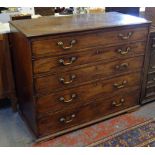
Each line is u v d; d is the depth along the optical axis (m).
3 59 2.02
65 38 1.62
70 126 1.94
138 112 2.24
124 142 1.86
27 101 1.87
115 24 1.80
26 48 1.58
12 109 2.26
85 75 1.82
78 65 1.76
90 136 1.92
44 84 1.68
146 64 2.15
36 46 1.54
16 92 2.17
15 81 2.12
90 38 1.72
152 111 2.25
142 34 1.97
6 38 1.96
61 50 1.64
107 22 1.87
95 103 1.99
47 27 1.69
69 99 1.83
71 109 1.88
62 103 1.81
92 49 1.76
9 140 1.89
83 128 2.00
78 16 2.12
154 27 2.17
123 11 2.74
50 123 1.83
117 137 1.91
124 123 2.08
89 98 1.93
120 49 1.91
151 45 2.09
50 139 1.87
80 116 1.96
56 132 1.89
